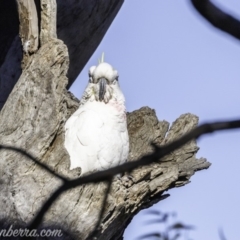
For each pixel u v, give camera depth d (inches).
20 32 442.6
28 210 362.6
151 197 456.1
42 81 401.4
